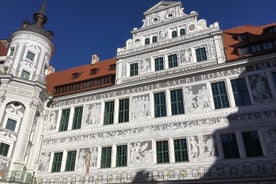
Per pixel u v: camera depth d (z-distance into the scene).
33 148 26.98
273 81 21.28
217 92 22.98
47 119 29.28
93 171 23.78
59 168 25.56
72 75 34.47
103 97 27.70
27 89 27.88
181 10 29.69
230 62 23.22
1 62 31.22
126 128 24.64
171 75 25.03
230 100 21.92
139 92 26.05
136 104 25.52
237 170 19.00
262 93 21.14
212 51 25.28
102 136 25.34
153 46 28.42
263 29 26.58
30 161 26.27
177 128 22.58
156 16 30.92
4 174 22.42
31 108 27.17
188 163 20.70
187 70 25.02
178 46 27.19
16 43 30.53
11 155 24.64
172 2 30.56
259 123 20.09
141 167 22.14
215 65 23.61
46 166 26.08
